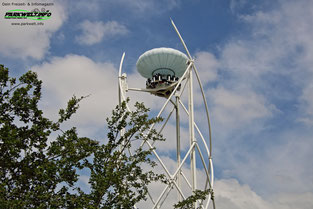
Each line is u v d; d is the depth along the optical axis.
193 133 44.81
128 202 20.61
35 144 20.42
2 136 18.55
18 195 18.52
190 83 46.50
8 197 18.23
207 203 42.25
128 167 21.47
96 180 20.08
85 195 19.72
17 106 20.58
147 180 22.38
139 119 22.95
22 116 21.00
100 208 19.89
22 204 17.09
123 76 47.81
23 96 20.91
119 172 20.64
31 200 17.92
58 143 20.84
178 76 50.72
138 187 21.81
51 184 19.17
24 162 19.33
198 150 46.03
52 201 18.27
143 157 22.34
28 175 19.23
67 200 19.02
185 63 49.62
